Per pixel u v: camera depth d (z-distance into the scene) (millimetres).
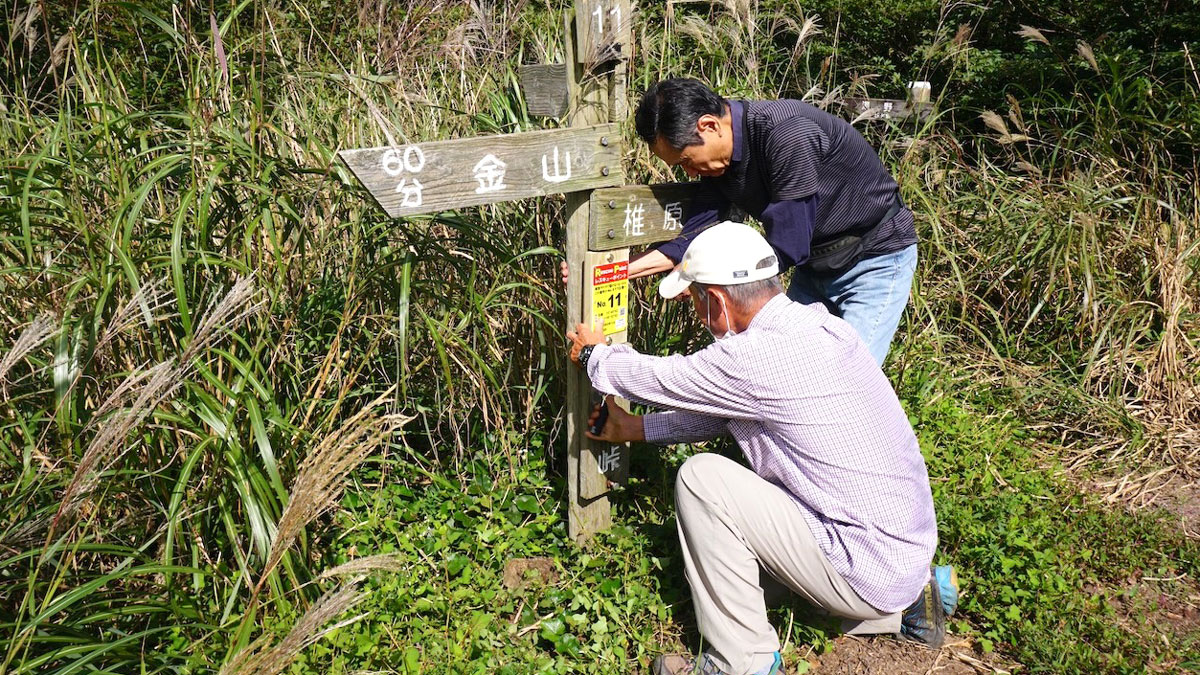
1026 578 3090
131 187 2984
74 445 2371
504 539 3207
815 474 2559
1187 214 5059
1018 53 6887
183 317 2459
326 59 3879
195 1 3545
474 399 3463
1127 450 4168
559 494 3482
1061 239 4707
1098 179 5117
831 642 2908
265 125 2990
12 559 2115
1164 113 5598
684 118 2771
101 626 2488
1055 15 6812
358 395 3248
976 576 3154
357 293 3025
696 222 3119
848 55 7277
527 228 3424
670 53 4219
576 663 2711
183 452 2680
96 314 2379
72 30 3168
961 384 4625
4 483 2492
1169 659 2814
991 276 5031
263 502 2473
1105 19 6586
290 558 2559
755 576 2615
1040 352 4863
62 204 2738
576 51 2688
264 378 2717
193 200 2904
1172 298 4672
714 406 2607
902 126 5129
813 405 2500
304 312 3146
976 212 5199
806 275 3514
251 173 2814
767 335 2518
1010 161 5645
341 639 2545
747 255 2557
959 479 3676
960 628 2986
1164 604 3160
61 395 2340
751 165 2947
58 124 2959
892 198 3203
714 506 2576
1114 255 4906
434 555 3086
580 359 2869
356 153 2289
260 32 3402
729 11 4195
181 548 2664
